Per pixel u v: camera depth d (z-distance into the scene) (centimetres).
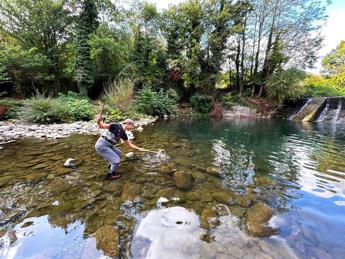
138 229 174
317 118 1168
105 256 141
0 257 138
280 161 386
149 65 1435
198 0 1436
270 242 160
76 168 317
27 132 579
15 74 1031
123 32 1422
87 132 615
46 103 733
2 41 1195
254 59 1650
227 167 347
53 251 145
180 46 1459
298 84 1291
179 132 700
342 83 1950
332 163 375
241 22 1466
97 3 1277
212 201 227
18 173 293
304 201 230
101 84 1382
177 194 241
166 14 1447
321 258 142
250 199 233
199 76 1473
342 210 210
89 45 1164
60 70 1325
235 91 1712
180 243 157
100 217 191
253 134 686
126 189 250
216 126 893
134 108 1034
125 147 460
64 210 201
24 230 168
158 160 370
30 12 1177
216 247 153
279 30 1477
